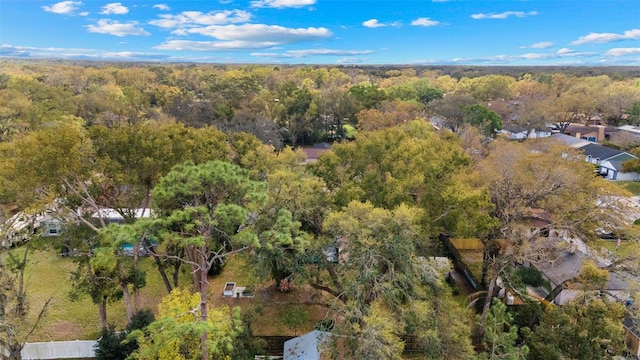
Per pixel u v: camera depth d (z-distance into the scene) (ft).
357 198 62.13
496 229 66.74
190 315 46.14
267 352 61.00
